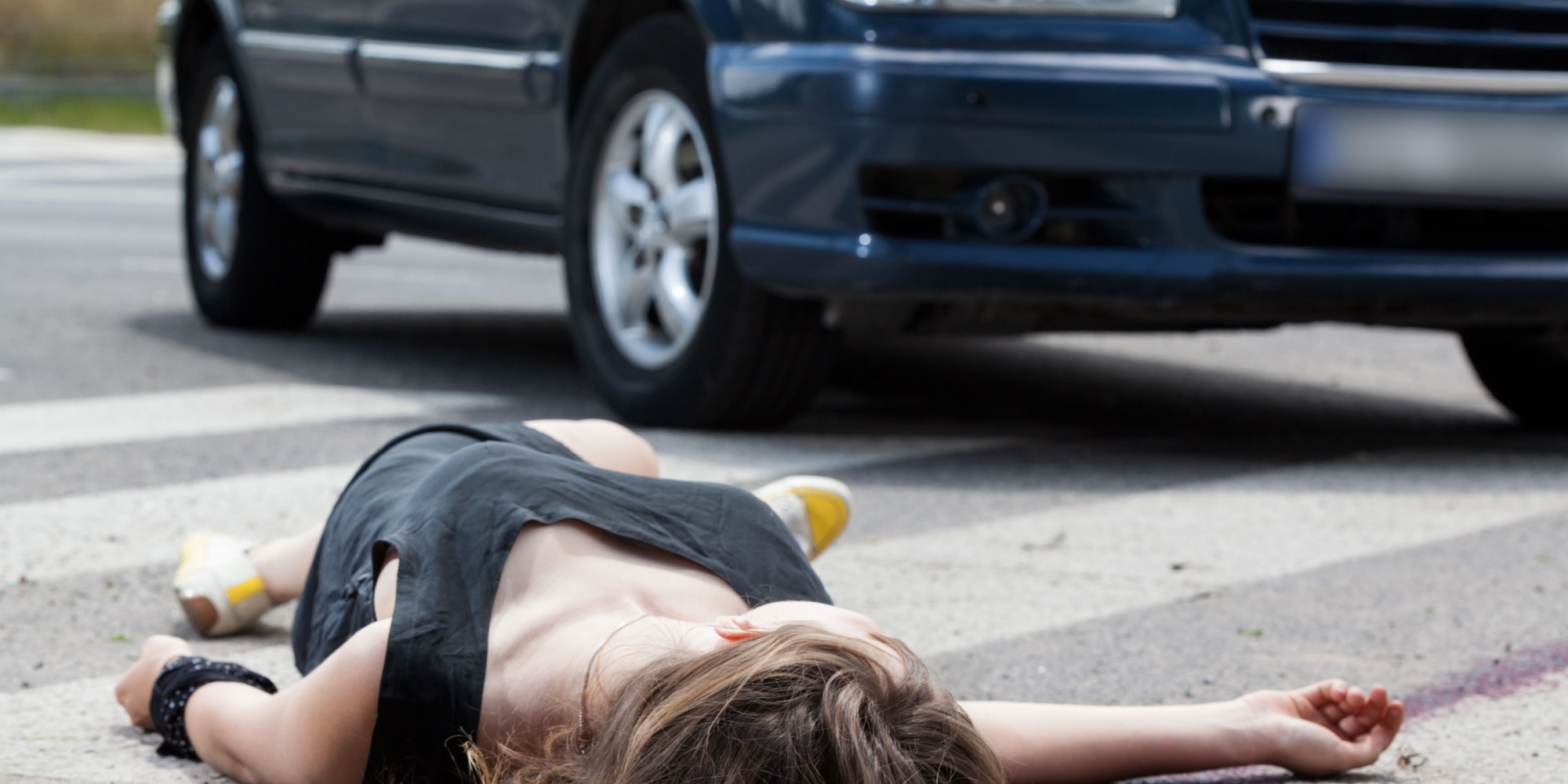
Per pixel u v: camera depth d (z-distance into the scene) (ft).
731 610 6.48
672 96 14.42
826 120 12.99
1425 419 16.56
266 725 6.52
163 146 67.62
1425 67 13.50
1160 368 20.01
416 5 17.56
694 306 14.43
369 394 16.43
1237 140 13.00
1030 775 6.79
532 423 8.15
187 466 13.01
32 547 10.64
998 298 12.98
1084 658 8.67
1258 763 7.06
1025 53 12.90
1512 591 9.93
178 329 21.16
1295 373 19.89
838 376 18.62
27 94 80.48
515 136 16.43
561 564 6.38
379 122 18.24
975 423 15.60
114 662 8.58
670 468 12.92
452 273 30.45
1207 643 8.93
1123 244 13.11
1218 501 12.26
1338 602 9.69
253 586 9.00
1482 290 13.47
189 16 21.58
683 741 4.65
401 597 6.20
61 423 14.75
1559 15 13.70
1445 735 7.61
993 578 10.16
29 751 7.34
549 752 5.34
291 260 20.61
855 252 12.93
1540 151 13.58
